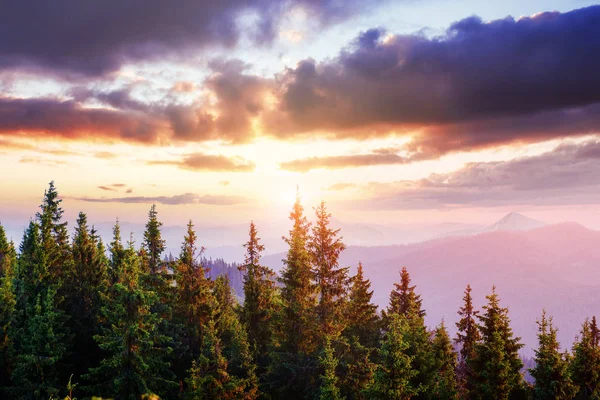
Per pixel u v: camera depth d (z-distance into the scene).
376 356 36.31
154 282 35.78
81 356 38.00
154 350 28.75
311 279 34.47
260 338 38.50
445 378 31.55
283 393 30.86
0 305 33.81
